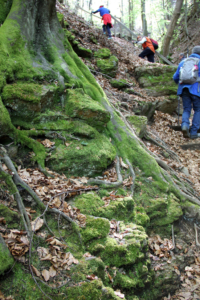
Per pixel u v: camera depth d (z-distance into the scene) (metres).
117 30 25.44
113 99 6.50
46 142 3.74
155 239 3.61
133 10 21.05
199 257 3.71
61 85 4.41
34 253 2.40
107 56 8.35
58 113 4.11
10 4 4.79
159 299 3.14
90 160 3.77
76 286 2.28
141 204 3.80
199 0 18.52
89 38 9.22
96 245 2.74
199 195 4.99
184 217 4.13
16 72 3.99
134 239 3.00
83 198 3.29
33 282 2.20
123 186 3.87
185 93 5.21
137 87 8.51
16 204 2.67
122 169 4.17
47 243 2.57
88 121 4.24
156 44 10.99
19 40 4.29
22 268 2.25
